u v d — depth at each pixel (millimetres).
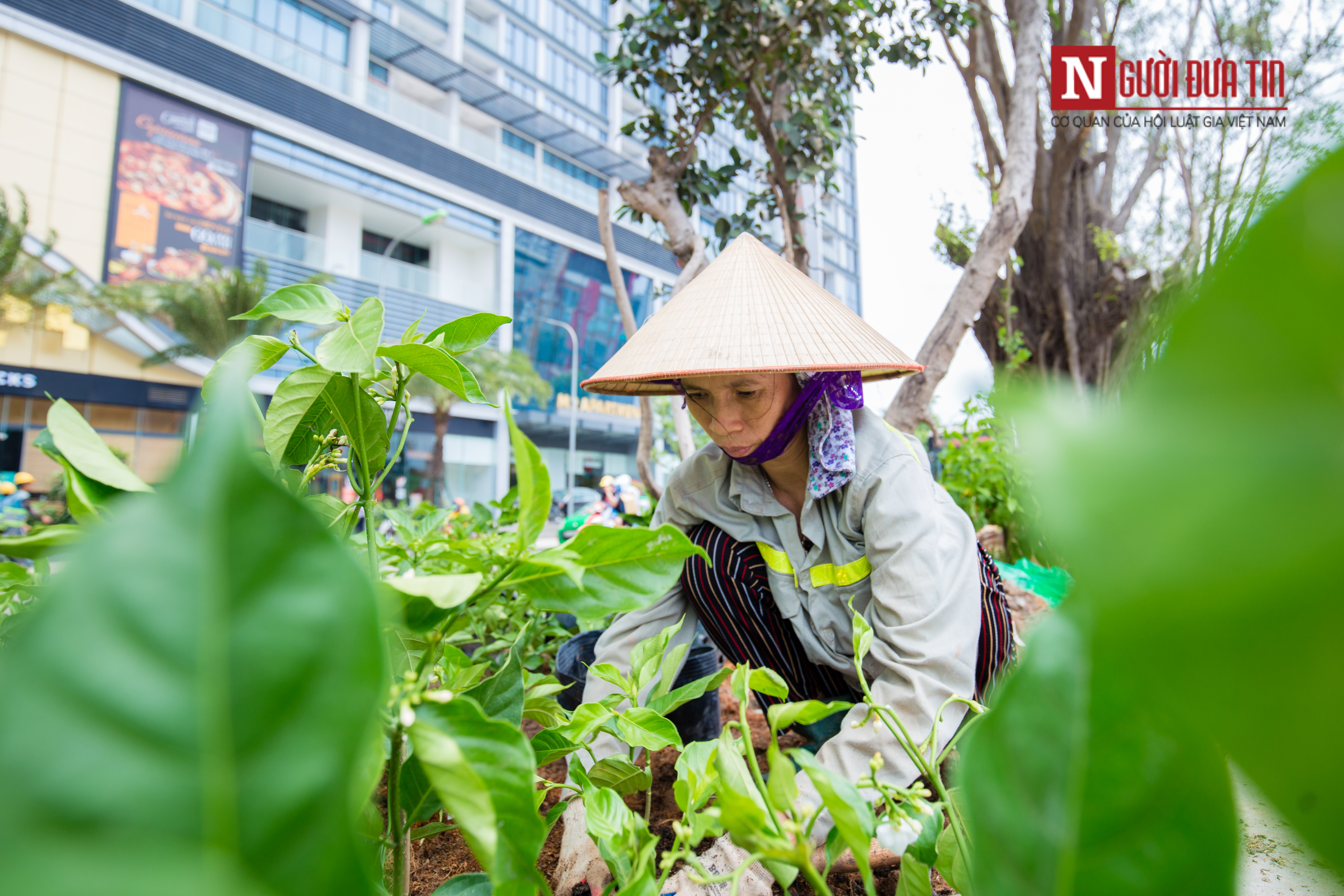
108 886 159
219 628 182
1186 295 108
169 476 189
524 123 20344
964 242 4926
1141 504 99
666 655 702
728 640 1251
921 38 2723
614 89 23297
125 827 163
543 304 19703
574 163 22656
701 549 445
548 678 843
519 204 18422
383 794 690
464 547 554
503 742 373
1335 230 92
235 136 13047
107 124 11594
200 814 172
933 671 854
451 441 16984
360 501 623
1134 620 100
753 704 1624
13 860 154
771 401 995
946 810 509
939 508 1042
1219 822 191
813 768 375
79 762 162
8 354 10414
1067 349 4438
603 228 2703
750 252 1058
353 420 620
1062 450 103
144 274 11891
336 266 15086
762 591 1195
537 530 419
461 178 17094
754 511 1146
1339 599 94
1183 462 99
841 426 1021
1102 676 202
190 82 12414
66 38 11109
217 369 545
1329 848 101
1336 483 92
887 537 951
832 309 1015
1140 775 198
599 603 445
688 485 1239
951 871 485
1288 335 95
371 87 16094
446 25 18766
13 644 165
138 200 11859
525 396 16500
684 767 568
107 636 171
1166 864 193
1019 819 207
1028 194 2449
